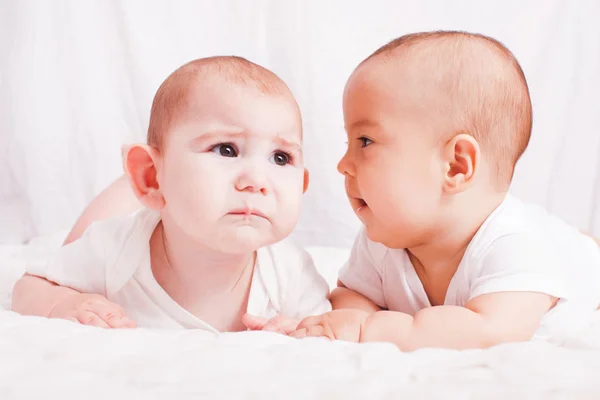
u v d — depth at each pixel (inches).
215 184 38.3
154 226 43.6
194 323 43.2
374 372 28.4
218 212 38.3
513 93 43.8
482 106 42.6
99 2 85.6
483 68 43.0
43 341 31.8
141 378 27.7
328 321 38.4
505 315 39.4
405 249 46.8
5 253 65.3
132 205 56.2
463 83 42.4
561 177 89.0
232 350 30.6
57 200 85.8
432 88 42.2
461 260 43.6
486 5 88.4
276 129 39.2
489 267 41.8
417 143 42.3
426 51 43.0
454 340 37.9
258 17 87.7
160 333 33.9
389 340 37.9
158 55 86.6
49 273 44.4
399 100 42.3
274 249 45.0
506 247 41.9
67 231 75.7
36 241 72.4
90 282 44.0
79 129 86.0
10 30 83.7
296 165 40.4
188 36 87.4
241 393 26.0
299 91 87.2
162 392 26.0
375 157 42.9
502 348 31.3
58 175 85.8
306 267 46.4
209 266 42.2
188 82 40.1
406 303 47.5
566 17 87.6
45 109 85.0
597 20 87.4
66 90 85.5
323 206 87.3
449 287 44.4
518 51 88.3
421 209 42.8
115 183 58.2
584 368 29.2
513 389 26.9
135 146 41.3
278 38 87.4
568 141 88.5
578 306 43.9
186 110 39.3
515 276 40.8
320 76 86.7
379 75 43.0
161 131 40.6
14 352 30.1
